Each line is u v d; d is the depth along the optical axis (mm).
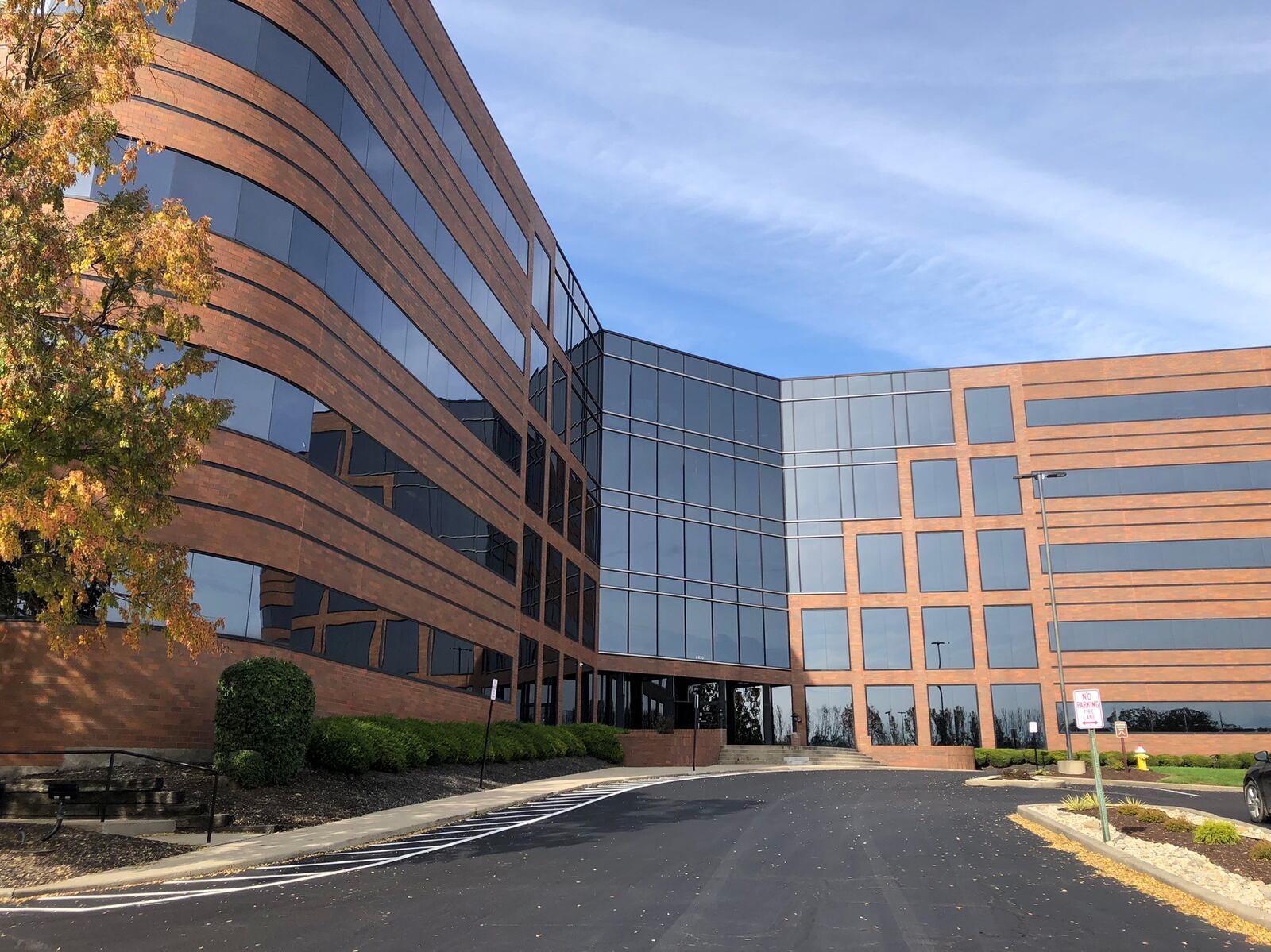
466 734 25078
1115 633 47969
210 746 17609
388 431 24672
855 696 49625
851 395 54188
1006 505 50719
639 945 8414
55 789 13781
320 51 22141
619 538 46344
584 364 46312
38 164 11508
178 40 19328
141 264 11672
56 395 10805
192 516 17922
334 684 21406
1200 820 18281
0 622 15984
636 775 30641
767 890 11078
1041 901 10750
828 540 52219
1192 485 49094
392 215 25516
